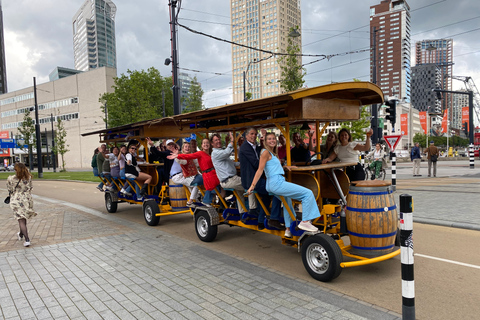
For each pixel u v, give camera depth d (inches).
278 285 183.3
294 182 217.8
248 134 230.1
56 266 220.4
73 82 2578.7
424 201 396.2
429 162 697.0
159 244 271.0
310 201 195.3
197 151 286.2
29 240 276.8
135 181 360.5
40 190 761.6
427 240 254.8
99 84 2422.5
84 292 178.7
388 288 176.6
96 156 453.7
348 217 188.9
